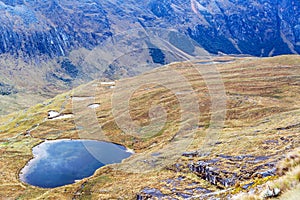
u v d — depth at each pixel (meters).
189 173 36.25
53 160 63.69
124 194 36.22
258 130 50.12
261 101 84.69
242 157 35.69
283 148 36.12
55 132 92.19
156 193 33.31
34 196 50.00
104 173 47.44
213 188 31.28
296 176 12.83
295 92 94.94
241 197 15.06
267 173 19.08
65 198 43.28
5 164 69.62
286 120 55.53
